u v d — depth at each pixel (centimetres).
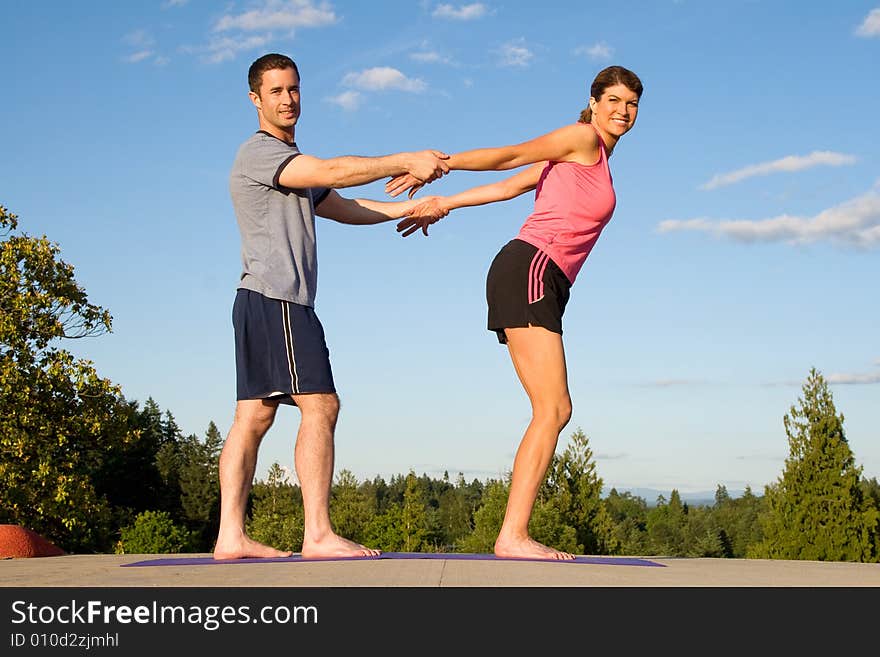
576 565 396
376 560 404
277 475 3553
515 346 455
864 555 1825
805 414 1908
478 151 449
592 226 462
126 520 2659
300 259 442
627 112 471
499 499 2117
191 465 5934
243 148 453
